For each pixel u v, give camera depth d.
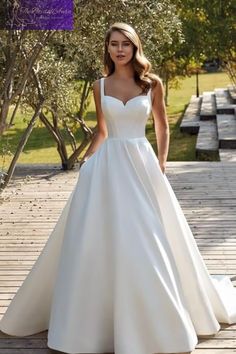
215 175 8.60
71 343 3.00
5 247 5.34
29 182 8.38
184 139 14.84
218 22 13.37
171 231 3.22
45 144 14.88
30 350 3.29
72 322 3.01
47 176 8.82
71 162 9.28
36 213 6.61
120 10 6.43
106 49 3.22
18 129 17.70
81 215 3.08
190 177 8.49
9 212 6.66
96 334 3.02
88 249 3.02
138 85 3.21
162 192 3.21
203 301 3.30
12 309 3.41
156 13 7.02
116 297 2.95
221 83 34.62
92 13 6.41
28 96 7.78
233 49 14.44
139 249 2.97
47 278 3.35
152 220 3.05
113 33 3.14
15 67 6.58
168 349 2.96
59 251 3.31
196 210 6.63
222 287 3.89
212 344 3.29
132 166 3.13
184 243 3.22
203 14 13.66
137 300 2.95
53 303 3.09
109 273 3.02
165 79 18.41
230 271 4.56
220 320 3.53
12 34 5.97
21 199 7.31
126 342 2.92
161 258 3.00
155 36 7.48
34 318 3.42
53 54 7.52
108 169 3.11
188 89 32.16
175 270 3.06
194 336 3.08
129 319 2.94
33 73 7.16
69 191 7.74
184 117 17.86
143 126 3.24
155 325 2.96
